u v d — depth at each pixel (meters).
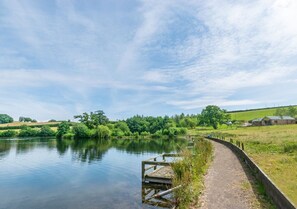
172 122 117.88
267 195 9.27
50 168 28.03
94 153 42.50
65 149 50.38
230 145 29.73
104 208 13.72
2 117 148.88
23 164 31.09
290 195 8.63
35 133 106.38
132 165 28.92
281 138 30.20
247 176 12.87
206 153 19.94
